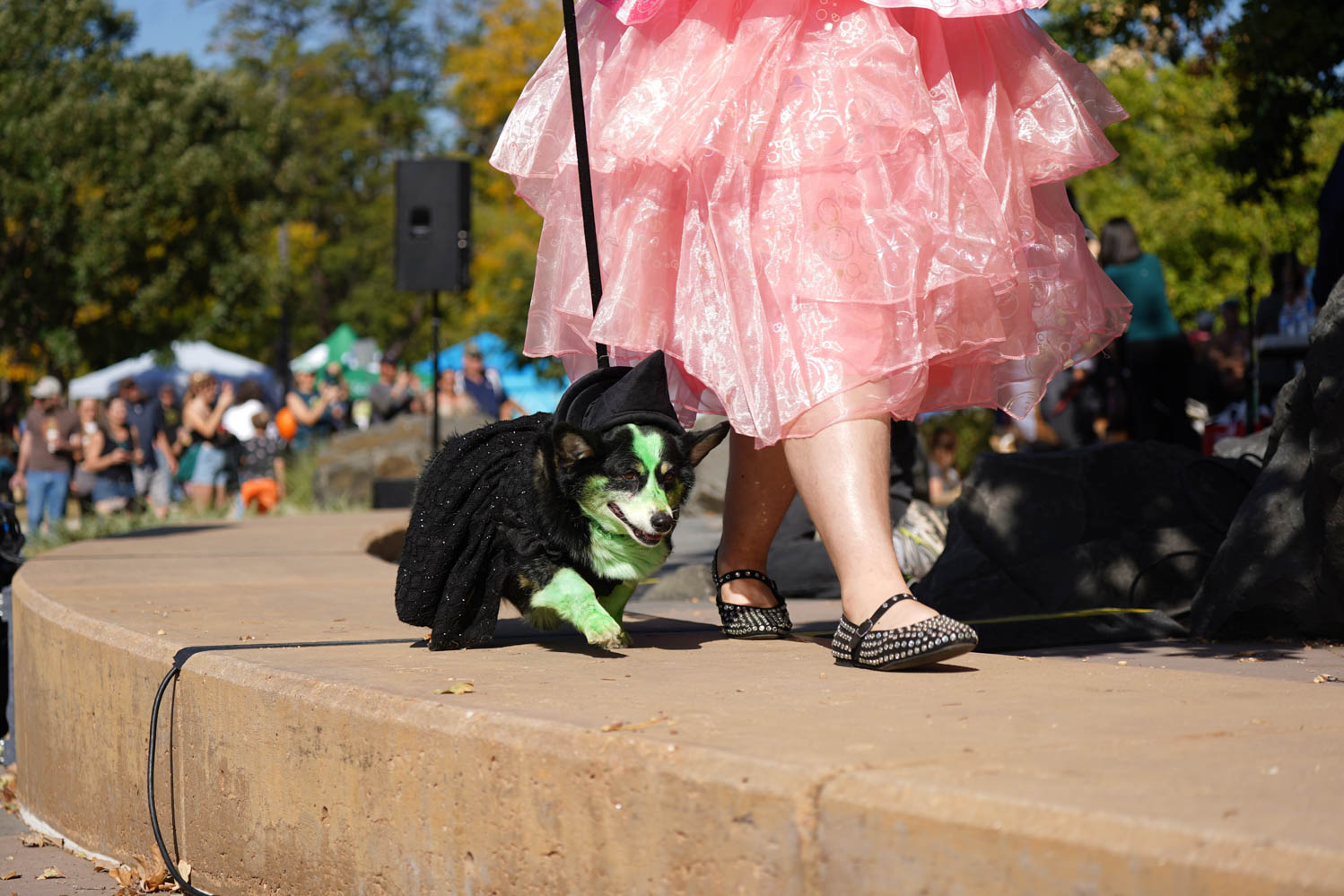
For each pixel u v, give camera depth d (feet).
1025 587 12.85
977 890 4.95
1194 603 12.16
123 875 10.03
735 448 10.94
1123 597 12.77
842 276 9.36
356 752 7.80
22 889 9.98
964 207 9.64
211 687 9.27
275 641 10.52
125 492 46.60
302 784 8.28
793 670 8.91
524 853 6.71
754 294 9.57
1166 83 76.64
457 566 9.95
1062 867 4.73
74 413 45.78
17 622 14.56
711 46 10.02
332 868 8.01
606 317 10.09
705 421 36.09
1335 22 24.00
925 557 17.81
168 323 93.30
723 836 5.74
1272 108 28.58
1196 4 27.86
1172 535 13.07
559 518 9.73
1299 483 11.69
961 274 9.40
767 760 5.71
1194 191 76.69
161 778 9.90
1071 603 12.71
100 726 11.03
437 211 40.96
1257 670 9.84
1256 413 24.99
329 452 49.39
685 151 9.74
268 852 8.61
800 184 9.61
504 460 10.17
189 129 91.81
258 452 47.03
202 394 50.44
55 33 86.84
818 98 9.70
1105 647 11.61
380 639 10.81
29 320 88.22
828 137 9.61
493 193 129.70
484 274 116.67
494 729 6.91
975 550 13.10
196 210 90.68
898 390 9.36
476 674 8.62
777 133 9.70
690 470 10.42
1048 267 10.90
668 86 10.05
